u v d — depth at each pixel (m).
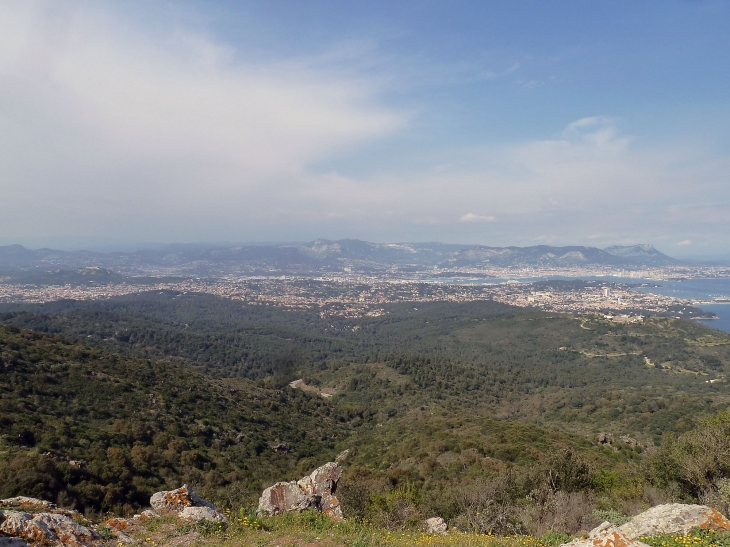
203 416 48.84
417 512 18.72
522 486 20.78
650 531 10.28
